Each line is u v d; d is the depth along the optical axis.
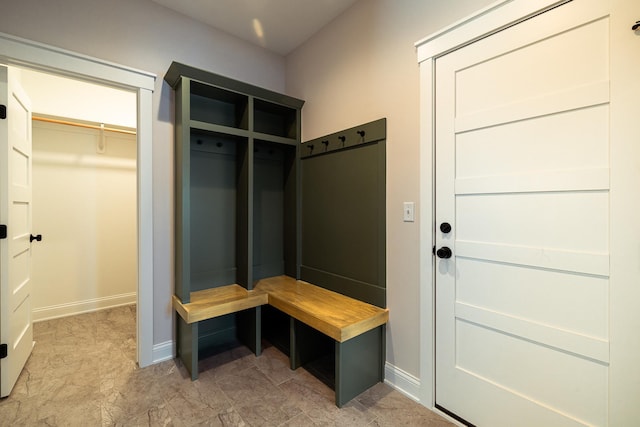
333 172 2.28
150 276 2.09
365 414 1.62
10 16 1.64
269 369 2.06
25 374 1.96
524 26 1.33
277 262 2.75
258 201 2.63
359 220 2.07
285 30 2.43
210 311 1.95
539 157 1.30
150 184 2.08
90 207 3.17
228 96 2.31
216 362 2.15
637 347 1.09
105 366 2.07
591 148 1.17
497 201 1.43
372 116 1.98
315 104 2.47
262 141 2.50
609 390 1.15
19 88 1.94
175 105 2.16
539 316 1.31
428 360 1.68
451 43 1.56
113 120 3.12
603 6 1.14
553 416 1.28
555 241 1.27
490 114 1.44
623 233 1.11
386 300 1.90
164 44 2.14
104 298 3.25
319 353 2.21
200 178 2.35
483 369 1.49
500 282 1.43
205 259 2.37
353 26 2.12
